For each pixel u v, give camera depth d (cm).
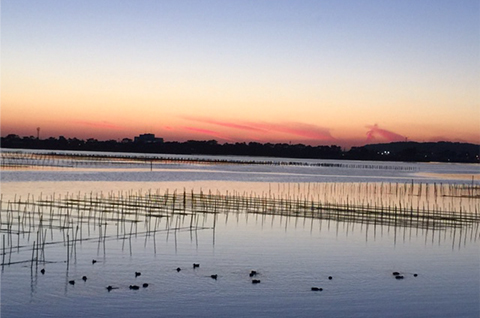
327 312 2169
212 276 2581
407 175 15688
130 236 3516
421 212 5253
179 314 2092
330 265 2905
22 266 2670
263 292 2378
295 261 2970
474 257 3200
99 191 7112
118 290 2344
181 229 3950
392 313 2181
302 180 11281
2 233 3572
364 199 7156
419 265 2969
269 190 7762
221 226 4166
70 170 11881
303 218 4734
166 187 8306
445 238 3816
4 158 15812
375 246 3478
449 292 2464
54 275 2530
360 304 2272
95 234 3641
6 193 6391
